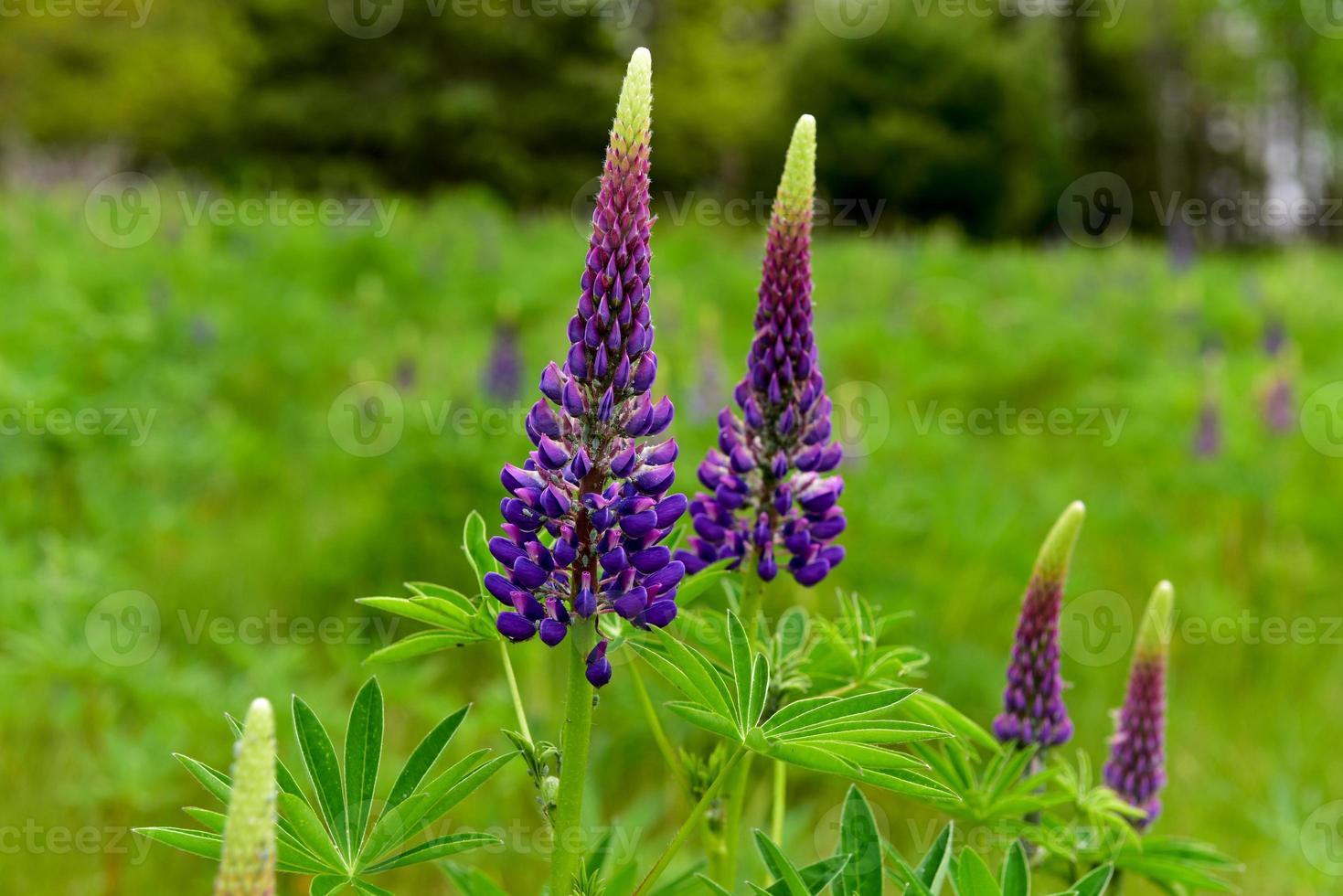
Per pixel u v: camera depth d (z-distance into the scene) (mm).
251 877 1160
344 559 6023
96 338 8461
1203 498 7992
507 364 7109
